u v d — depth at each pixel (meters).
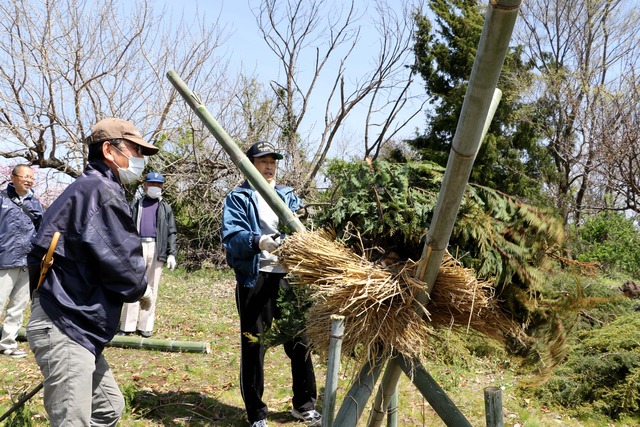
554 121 18.44
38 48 13.46
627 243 14.38
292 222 2.51
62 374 2.66
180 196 14.71
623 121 14.30
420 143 19.86
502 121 18.50
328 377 2.08
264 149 4.04
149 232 7.57
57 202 2.76
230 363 6.24
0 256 5.90
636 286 7.95
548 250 2.24
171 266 7.76
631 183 14.19
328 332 2.35
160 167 15.06
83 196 2.74
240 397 5.09
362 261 2.25
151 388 5.27
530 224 2.23
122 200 2.82
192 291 11.78
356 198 2.37
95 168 2.92
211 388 5.33
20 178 6.03
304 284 2.38
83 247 2.72
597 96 15.52
